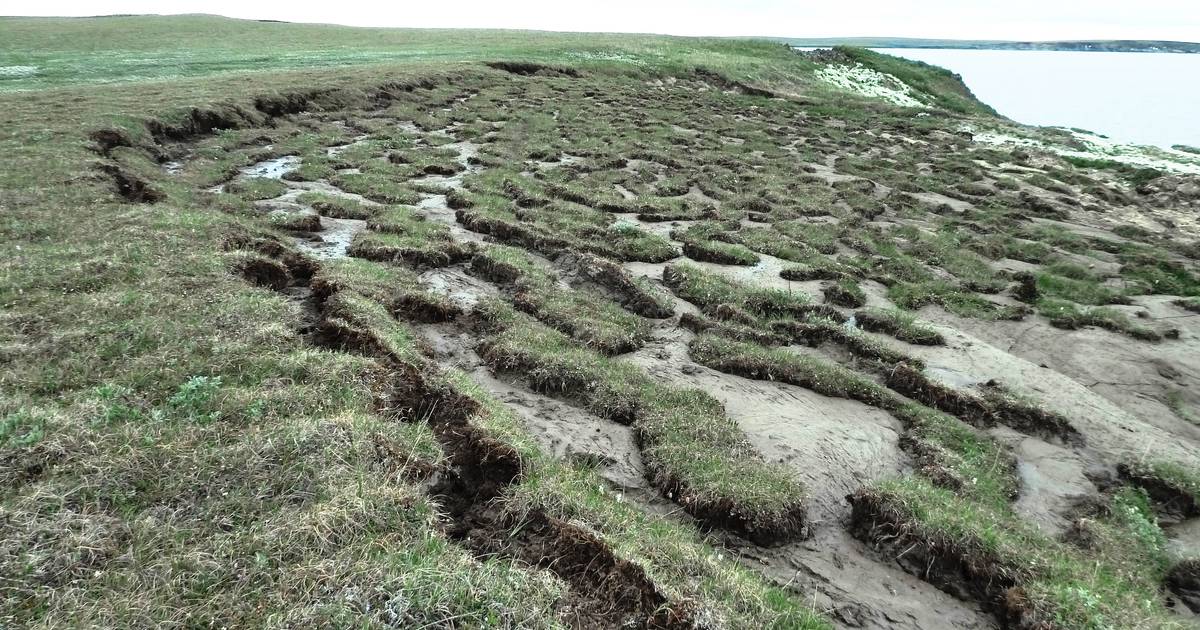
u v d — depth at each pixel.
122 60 56.09
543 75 59.88
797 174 35.91
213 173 26.84
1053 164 42.50
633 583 7.14
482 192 27.14
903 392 14.74
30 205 17.62
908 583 8.90
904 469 11.80
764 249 23.52
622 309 17.14
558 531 7.96
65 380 9.31
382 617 6.13
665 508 9.81
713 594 7.36
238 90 38.94
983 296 21.66
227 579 6.41
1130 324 19.72
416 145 35.59
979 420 14.02
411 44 82.69
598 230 23.06
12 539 6.37
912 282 22.45
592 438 11.24
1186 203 34.75
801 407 13.25
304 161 30.52
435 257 18.58
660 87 62.38
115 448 7.83
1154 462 12.86
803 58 83.00
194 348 10.55
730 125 47.88
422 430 9.46
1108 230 30.39
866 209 29.98
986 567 8.84
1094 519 11.36
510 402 12.12
